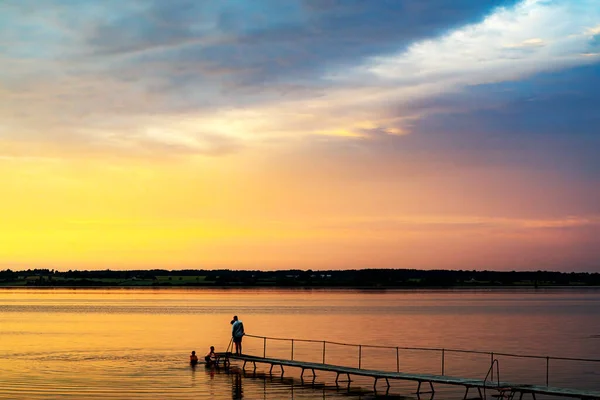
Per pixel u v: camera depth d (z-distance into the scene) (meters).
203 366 55.22
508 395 41.44
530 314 150.88
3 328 101.69
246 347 73.62
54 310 166.75
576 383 49.72
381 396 43.06
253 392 43.78
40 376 48.47
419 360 62.44
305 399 41.69
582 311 164.12
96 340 80.69
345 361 61.41
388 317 138.75
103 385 44.78
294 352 69.12
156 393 42.47
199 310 169.88
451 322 121.38
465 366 58.56
